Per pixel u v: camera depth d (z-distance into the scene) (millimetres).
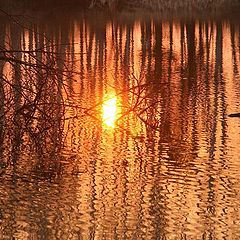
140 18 163375
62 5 151375
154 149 49562
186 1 181250
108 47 111312
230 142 52312
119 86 75562
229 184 43062
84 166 44906
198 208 39125
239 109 64438
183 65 95125
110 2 170500
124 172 44625
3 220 36625
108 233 36031
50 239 35156
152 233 36219
